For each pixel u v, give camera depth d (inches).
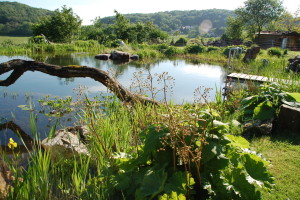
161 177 81.2
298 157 136.4
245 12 1728.6
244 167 90.7
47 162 112.8
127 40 1448.1
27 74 489.7
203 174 88.3
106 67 633.6
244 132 173.8
